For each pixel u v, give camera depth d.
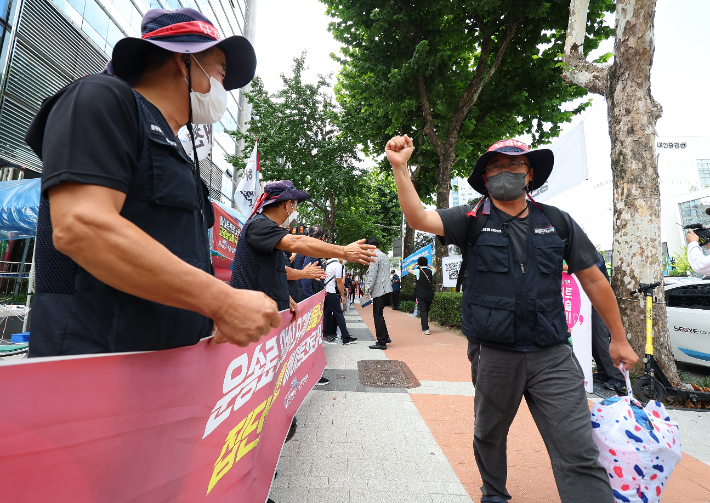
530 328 1.78
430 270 8.70
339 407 3.62
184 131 4.04
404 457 2.66
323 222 19.19
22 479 0.66
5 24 7.83
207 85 1.24
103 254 0.76
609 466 1.68
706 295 5.59
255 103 15.38
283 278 2.72
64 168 0.77
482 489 2.09
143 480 0.96
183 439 1.14
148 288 0.79
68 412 0.74
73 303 0.91
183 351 1.10
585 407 1.69
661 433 1.68
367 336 8.29
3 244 6.43
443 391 4.17
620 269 4.66
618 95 4.79
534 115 12.29
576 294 4.27
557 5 9.70
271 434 2.19
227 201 26.59
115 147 0.85
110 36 11.88
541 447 2.88
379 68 10.76
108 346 0.92
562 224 1.93
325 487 2.27
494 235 1.91
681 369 6.18
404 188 1.88
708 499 2.24
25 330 4.08
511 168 1.94
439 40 10.68
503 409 1.88
